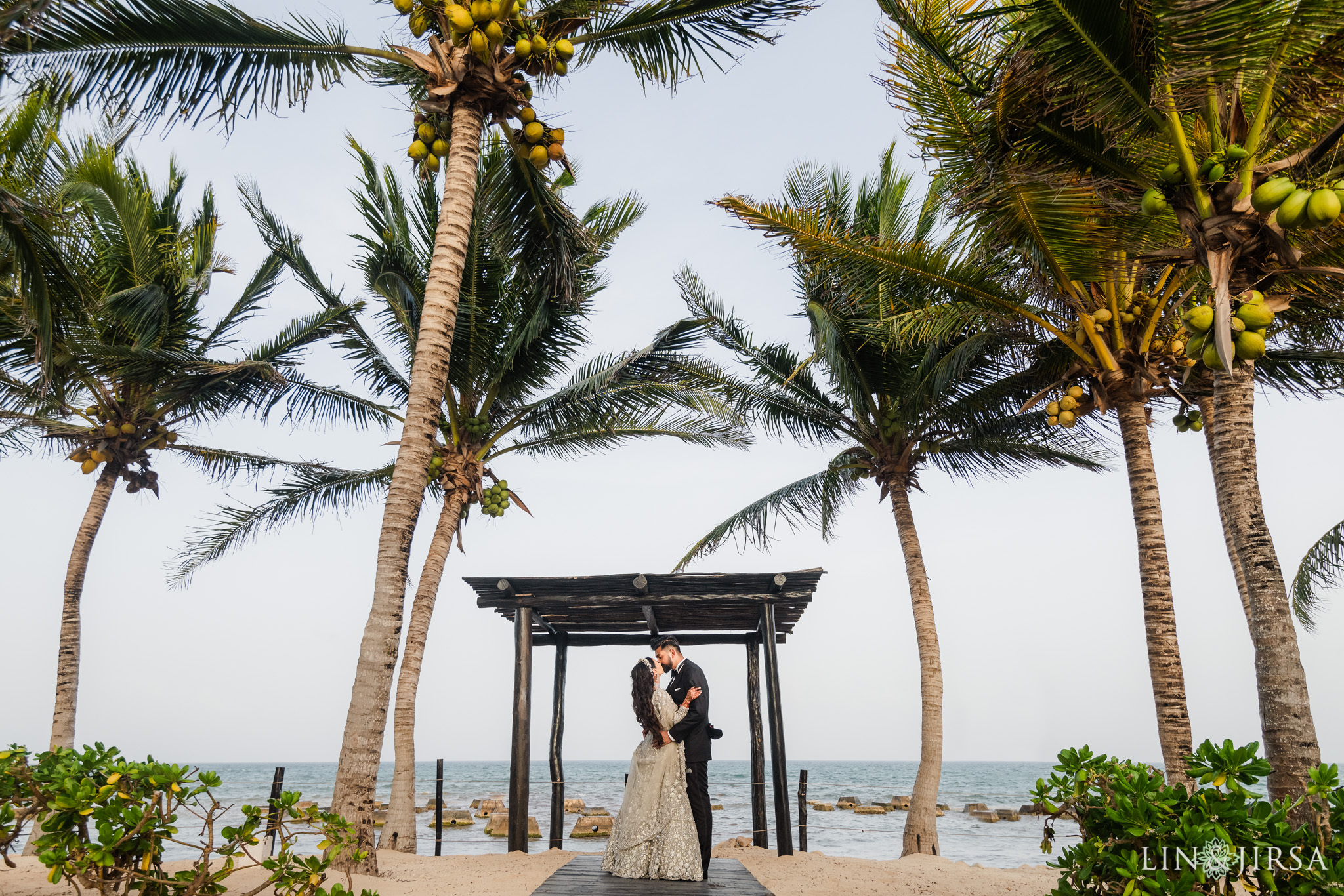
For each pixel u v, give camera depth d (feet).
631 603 28.60
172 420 45.55
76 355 33.60
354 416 48.01
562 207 30.22
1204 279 25.85
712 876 21.29
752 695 30.17
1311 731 18.66
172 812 14.10
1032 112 21.20
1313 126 19.63
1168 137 19.51
